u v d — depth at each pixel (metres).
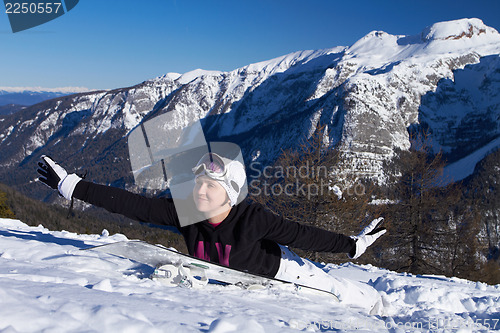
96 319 1.18
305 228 2.35
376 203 15.36
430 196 18.00
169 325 1.28
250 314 1.71
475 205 19.45
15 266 2.02
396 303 3.36
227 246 2.23
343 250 2.47
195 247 2.28
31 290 1.43
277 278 2.38
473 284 6.92
